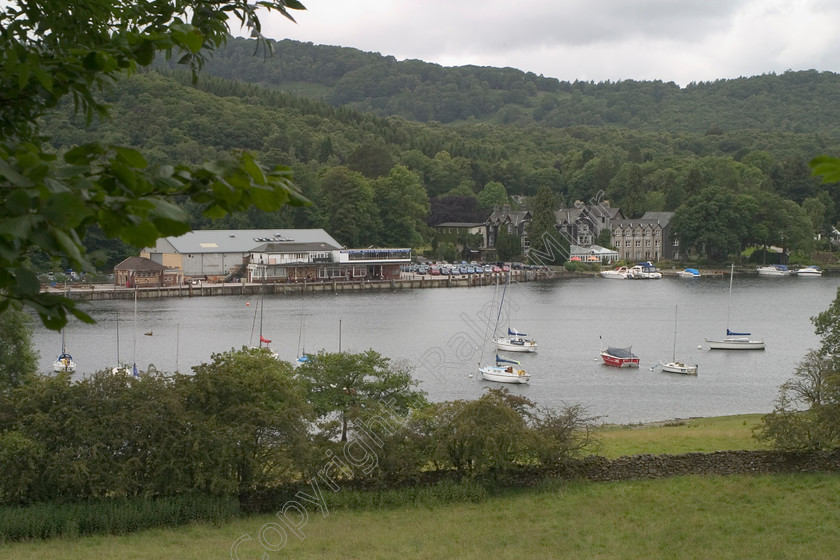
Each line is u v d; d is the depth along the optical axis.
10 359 48.94
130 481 35.81
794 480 39.19
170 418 36.84
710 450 45.00
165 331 100.81
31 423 36.00
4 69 5.71
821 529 32.47
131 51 6.10
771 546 30.77
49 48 7.21
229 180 4.60
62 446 36.19
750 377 79.12
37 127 6.50
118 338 89.62
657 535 32.41
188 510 35.28
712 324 109.12
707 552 30.30
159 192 4.55
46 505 34.72
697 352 91.06
